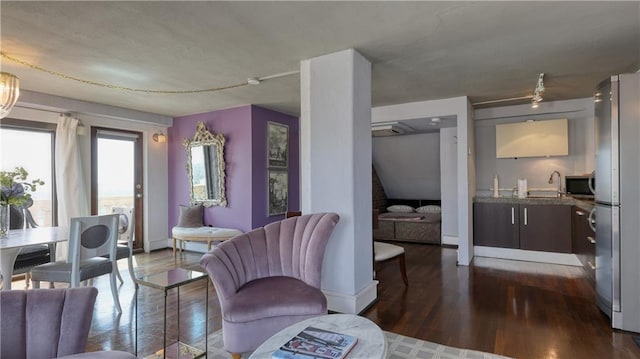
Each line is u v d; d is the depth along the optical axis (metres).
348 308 2.81
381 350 1.45
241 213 5.16
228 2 2.10
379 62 3.18
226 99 4.64
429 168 6.83
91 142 4.96
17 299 1.38
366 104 3.06
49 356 1.34
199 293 3.46
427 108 4.69
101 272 2.96
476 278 3.86
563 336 2.43
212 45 2.76
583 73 3.54
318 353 1.39
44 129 4.46
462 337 2.44
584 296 3.22
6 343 1.32
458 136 4.52
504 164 5.25
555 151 4.75
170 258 5.09
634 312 2.49
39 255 3.17
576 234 4.22
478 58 3.10
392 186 7.59
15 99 2.82
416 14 2.27
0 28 2.44
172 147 5.90
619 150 2.53
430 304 3.07
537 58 3.11
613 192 2.55
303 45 2.77
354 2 2.11
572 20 2.38
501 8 2.20
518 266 4.34
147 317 2.87
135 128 5.45
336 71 2.91
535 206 4.57
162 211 5.82
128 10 2.19
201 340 2.46
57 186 4.49
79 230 2.77
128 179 5.46
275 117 5.51
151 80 3.71
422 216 6.43
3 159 4.18
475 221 4.95
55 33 2.53
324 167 2.95
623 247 2.52
